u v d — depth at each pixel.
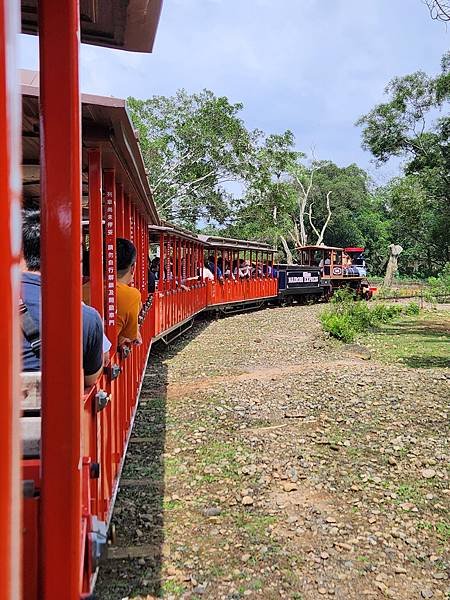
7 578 0.89
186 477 6.18
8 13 0.89
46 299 1.56
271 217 35.62
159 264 13.03
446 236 28.41
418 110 26.23
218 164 33.09
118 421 4.86
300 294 31.95
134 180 5.70
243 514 5.36
